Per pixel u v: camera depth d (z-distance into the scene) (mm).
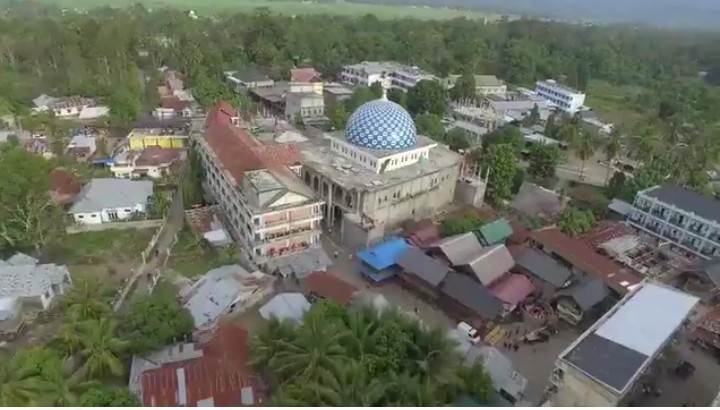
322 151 110125
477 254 82938
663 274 90062
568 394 57688
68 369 57969
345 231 93438
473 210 106375
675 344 71375
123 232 93375
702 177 117812
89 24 194750
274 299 73500
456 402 56656
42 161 89688
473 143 140750
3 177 82688
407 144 104812
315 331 57906
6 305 69750
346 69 193375
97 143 123438
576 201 113438
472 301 74312
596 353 58156
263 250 84062
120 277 81438
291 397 51219
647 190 104000
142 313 64562
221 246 88125
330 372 53344
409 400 52375
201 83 157375
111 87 155375
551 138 150500
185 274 83125
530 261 84125
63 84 159250
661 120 178375
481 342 71875
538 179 124250
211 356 62375
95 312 62938
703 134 157250
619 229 100938
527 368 68250
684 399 64375
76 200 96938
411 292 81938
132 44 189375
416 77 182875
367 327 61406
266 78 176500
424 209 106250
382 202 97188
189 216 95812
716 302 83500
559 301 78375
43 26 199125
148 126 132000
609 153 130000
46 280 74188
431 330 64000
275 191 83188
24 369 52219
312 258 86250
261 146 101812
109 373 59312
